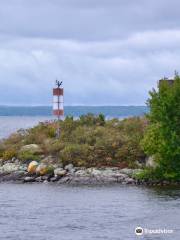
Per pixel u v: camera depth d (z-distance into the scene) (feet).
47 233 144.15
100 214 165.99
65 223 154.61
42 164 240.94
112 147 246.88
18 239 138.72
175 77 237.66
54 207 176.76
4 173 239.30
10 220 158.30
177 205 178.60
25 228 149.18
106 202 184.55
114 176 230.68
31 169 238.27
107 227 149.79
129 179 228.84
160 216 162.30
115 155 243.81
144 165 238.89
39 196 196.95
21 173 238.07
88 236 140.97
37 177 234.99
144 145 233.76
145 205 179.11
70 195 198.59
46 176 234.58
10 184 227.20
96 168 237.66
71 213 167.32
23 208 175.11
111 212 168.55
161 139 228.84
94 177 230.68
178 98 233.35
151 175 227.40
